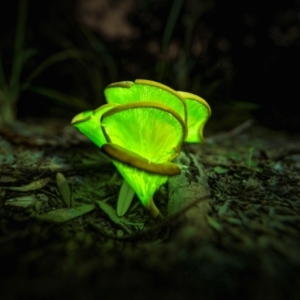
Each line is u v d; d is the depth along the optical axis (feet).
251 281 1.51
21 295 1.46
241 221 1.80
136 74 5.42
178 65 4.98
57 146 2.81
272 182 2.23
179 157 2.35
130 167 1.69
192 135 2.17
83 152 2.69
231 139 3.72
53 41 5.42
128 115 1.74
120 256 1.63
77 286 1.49
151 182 1.77
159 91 1.80
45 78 5.40
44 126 4.09
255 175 2.30
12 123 4.23
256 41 5.04
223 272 1.53
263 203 1.96
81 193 2.20
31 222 1.83
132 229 1.92
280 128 4.82
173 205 1.89
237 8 5.01
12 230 1.78
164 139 1.82
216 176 2.28
